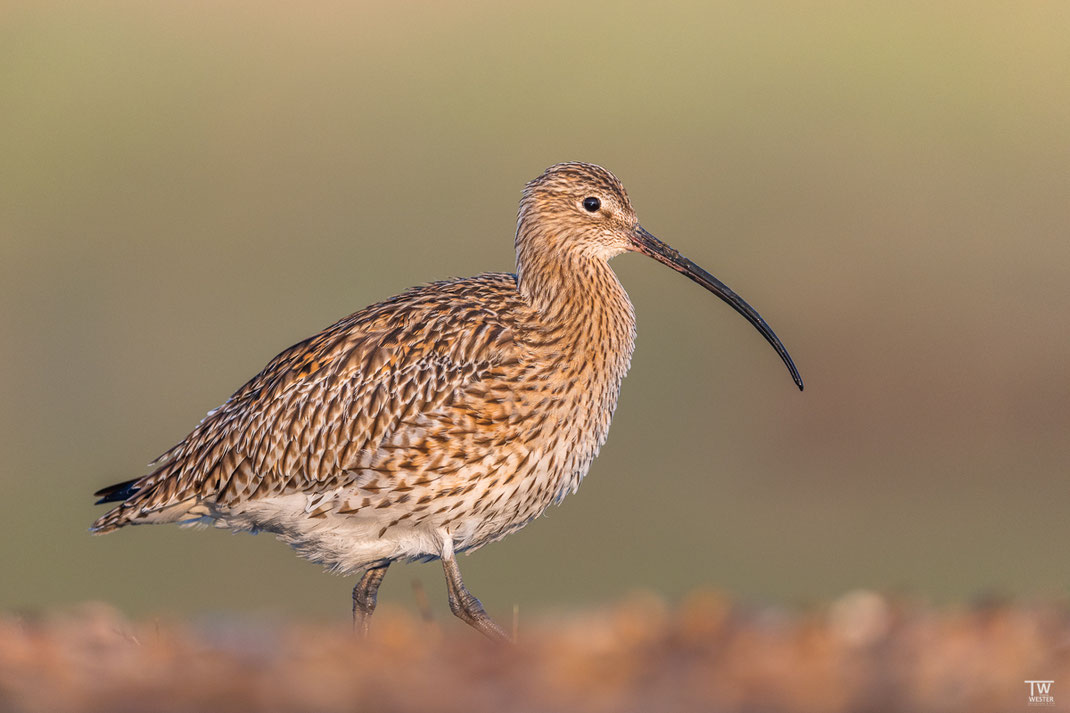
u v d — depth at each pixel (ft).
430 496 36.17
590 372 37.32
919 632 29.63
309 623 36.60
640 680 27.53
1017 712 26.18
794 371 41.09
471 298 37.81
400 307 37.68
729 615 31.37
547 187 38.50
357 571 37.32
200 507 38.34
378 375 36.45
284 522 37.58
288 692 27.04
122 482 39.96
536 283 37.96
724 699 26.66
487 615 35.91
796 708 26.37
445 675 27.94
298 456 36.83
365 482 36.40
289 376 37.40
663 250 39.86
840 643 29.27
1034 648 28.63
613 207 38.73
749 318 41.04
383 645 29.99
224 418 38.27
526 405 36.29
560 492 37.52
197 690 27.12
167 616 34.91
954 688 27.02
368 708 26.50
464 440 35.99
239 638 31.65
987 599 31.94
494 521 36.88
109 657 29.12
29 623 32.58
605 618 31.63
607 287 38.47
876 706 26.45
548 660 28.58
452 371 36.22
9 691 26.99
